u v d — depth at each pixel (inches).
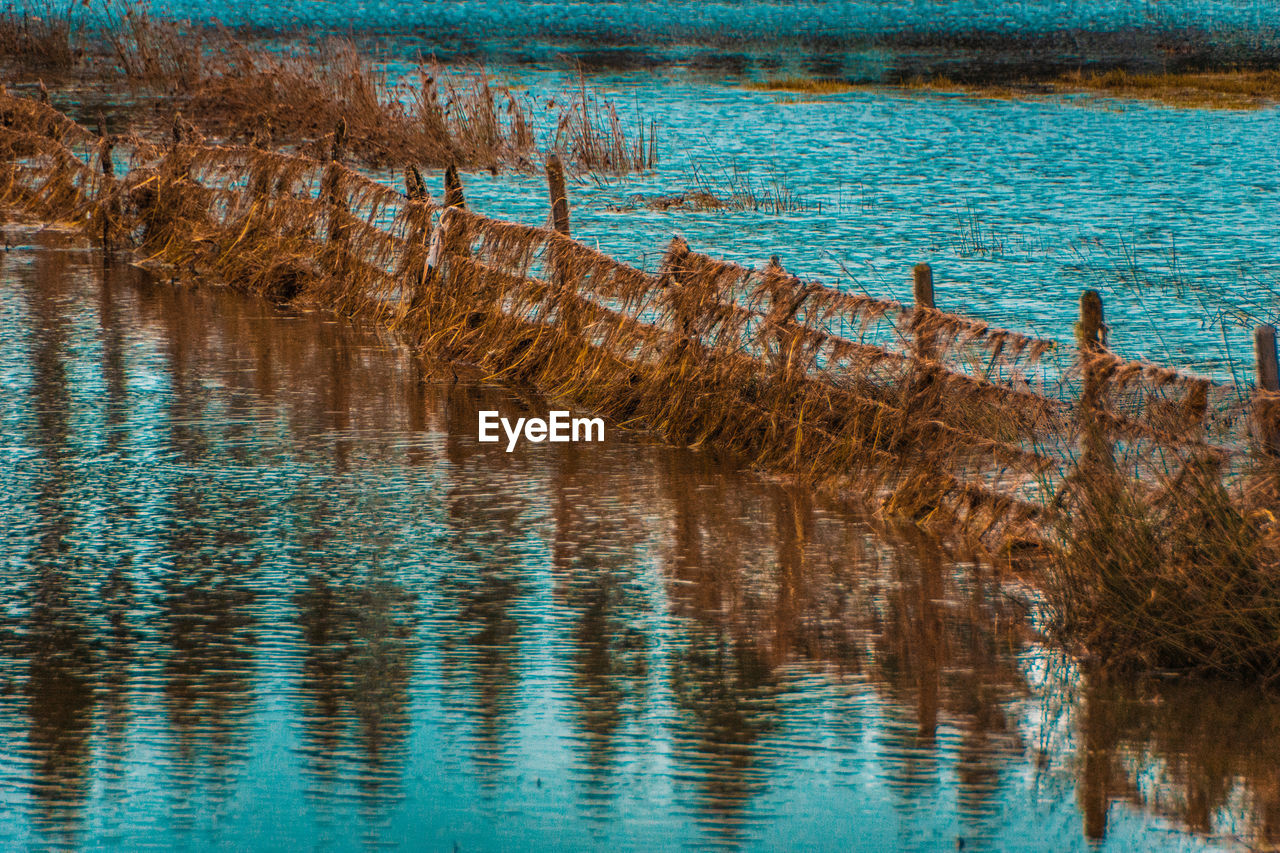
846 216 1974.7
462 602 689.0
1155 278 1578.5
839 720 566.9
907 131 2849.4
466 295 1197.7
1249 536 621.0
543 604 686.5
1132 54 4675.2
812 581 718.5
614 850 472.7
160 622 660.1
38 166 1904.5
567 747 543.5
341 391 1083.3
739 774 523.8
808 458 897.5
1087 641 637.3
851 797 507.5
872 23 6353.3
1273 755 535.2
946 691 594.2
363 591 701.3
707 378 975.6
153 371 1127.0
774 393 933.2
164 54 3307.1
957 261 1679.4
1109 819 490.3
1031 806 500.1
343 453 933.2
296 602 685.9
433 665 616.7
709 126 2910.9
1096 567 650.2
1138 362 748.6
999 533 769.6
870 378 879.7
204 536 776.3
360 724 560.7
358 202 1373.0
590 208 2026.3
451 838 479.8
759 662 622.5
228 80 2787.9
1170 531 637.3
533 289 1143.0
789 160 2491.4
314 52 3880.4
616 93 3444.9
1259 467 647.1
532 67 4050.2
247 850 471.8
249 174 1507.1
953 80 3816.4
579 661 622.2
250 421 999.6
